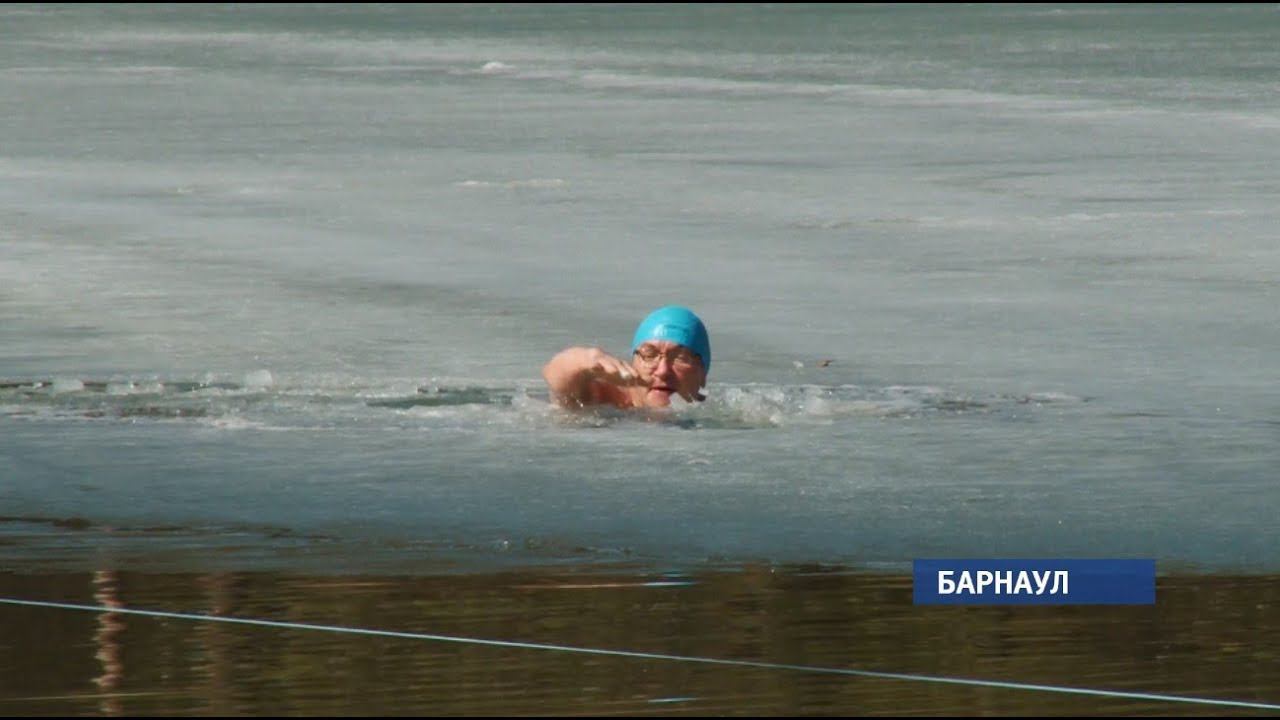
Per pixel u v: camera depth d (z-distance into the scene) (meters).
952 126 78.88
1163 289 35.34
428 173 59.91
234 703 12.52
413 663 13.41
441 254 40.53
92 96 102.19
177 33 198.62
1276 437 22.48
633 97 100.19
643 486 19.73
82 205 50.41
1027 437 22.47
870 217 47.47
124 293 34.66
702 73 123.19
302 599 15.30
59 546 17.28
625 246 41.88
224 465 20.83
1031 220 46.62
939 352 28.86
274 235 43.97
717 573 16.23
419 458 21.17
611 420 23.44
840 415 23.84
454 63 139.62
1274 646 13.89
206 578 16.06
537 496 19.30
